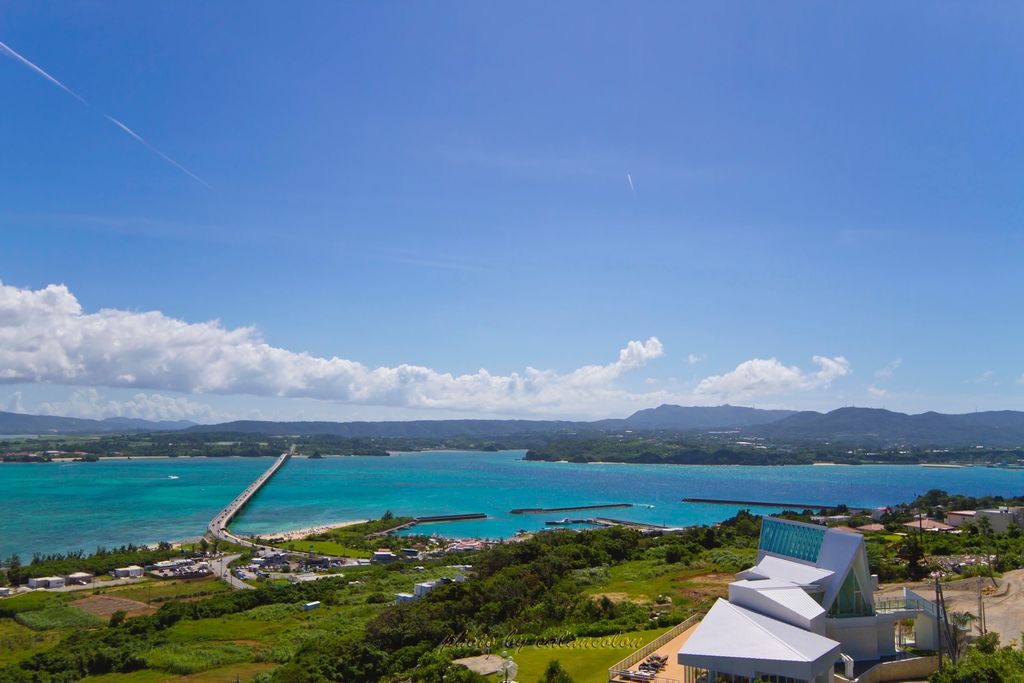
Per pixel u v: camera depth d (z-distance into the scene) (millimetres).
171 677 96938
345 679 85938
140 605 146125
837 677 67062
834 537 81375
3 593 155625
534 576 125125
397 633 97500
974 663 58656
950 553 150625
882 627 77000
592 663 78625
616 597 118562
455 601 111500
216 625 125188
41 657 103812
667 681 67500
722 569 143000
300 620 128250
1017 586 113875
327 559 199000
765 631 65500
